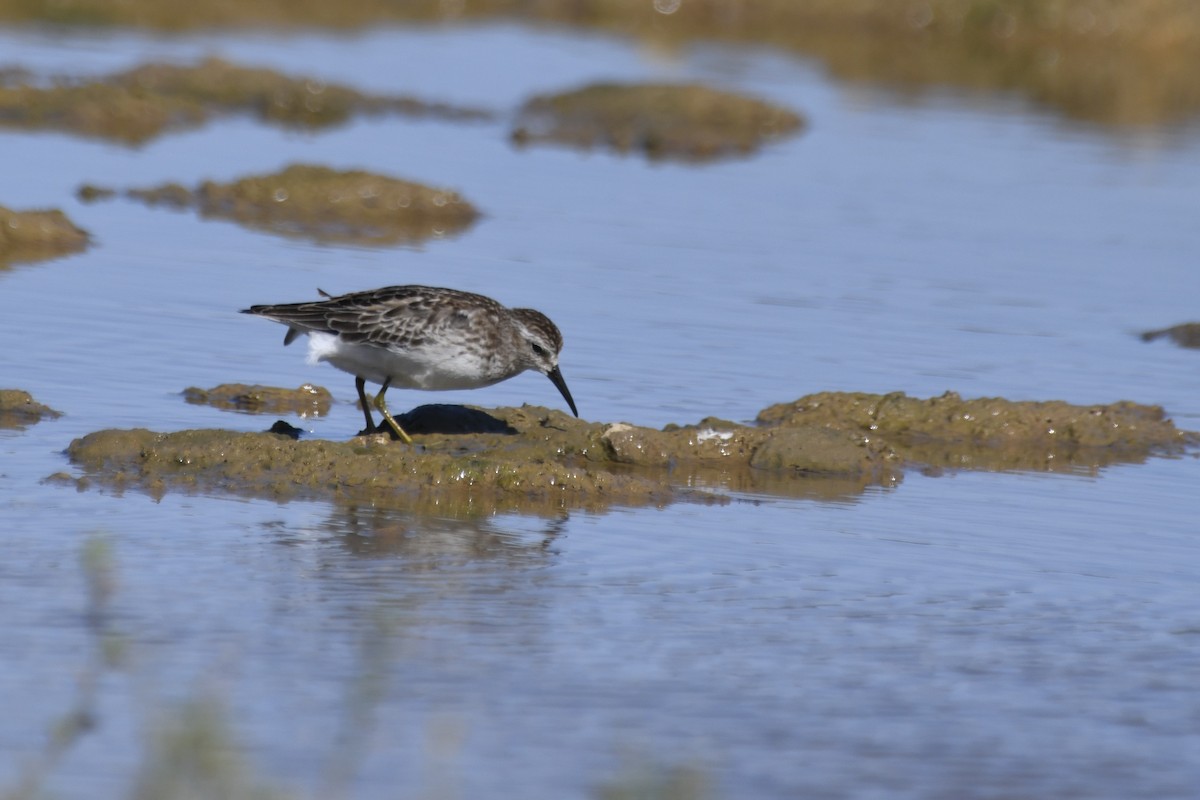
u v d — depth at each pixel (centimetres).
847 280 2320
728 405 1739
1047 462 1644
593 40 4553
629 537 1316
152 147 3014
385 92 3638
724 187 2941
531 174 2991
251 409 1636
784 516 1401
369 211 2581
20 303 1945
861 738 961
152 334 1866
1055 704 1020
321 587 1154
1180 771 935
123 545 1212
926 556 1306
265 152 3033
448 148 3200
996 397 1758
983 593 1221
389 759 902
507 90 3797
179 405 1622
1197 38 4841
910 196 2909
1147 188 3045
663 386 1789
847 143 3366
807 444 1573
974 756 945
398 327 1499
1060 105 3900
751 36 4769
